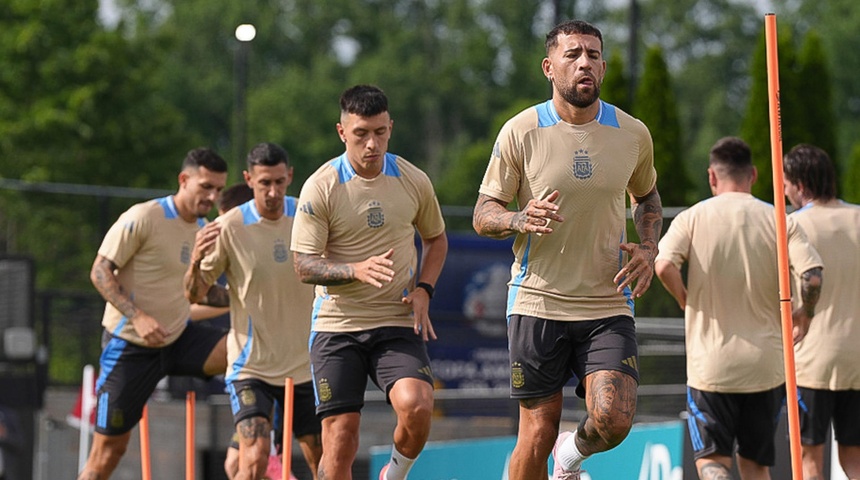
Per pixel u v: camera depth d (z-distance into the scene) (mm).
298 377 21078
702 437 19094
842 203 19641
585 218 15375
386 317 17922
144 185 93125
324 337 18016
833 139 37406
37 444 36031
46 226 42594
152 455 34656
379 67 144375
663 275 19078
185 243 22734
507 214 15008
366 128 17359
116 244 22234
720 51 146875
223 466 33781
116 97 93688
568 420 29688
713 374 18828
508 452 27641
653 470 24719
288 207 21062
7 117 92125
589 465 26141
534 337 15680
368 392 38344
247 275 20766
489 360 39906
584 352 15641
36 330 37969
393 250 16953
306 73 146500
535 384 15820
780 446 22719
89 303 38531
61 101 92125
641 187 16078
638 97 37375
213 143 140500
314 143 133625
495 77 148250
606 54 147625
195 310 23016
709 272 18844
